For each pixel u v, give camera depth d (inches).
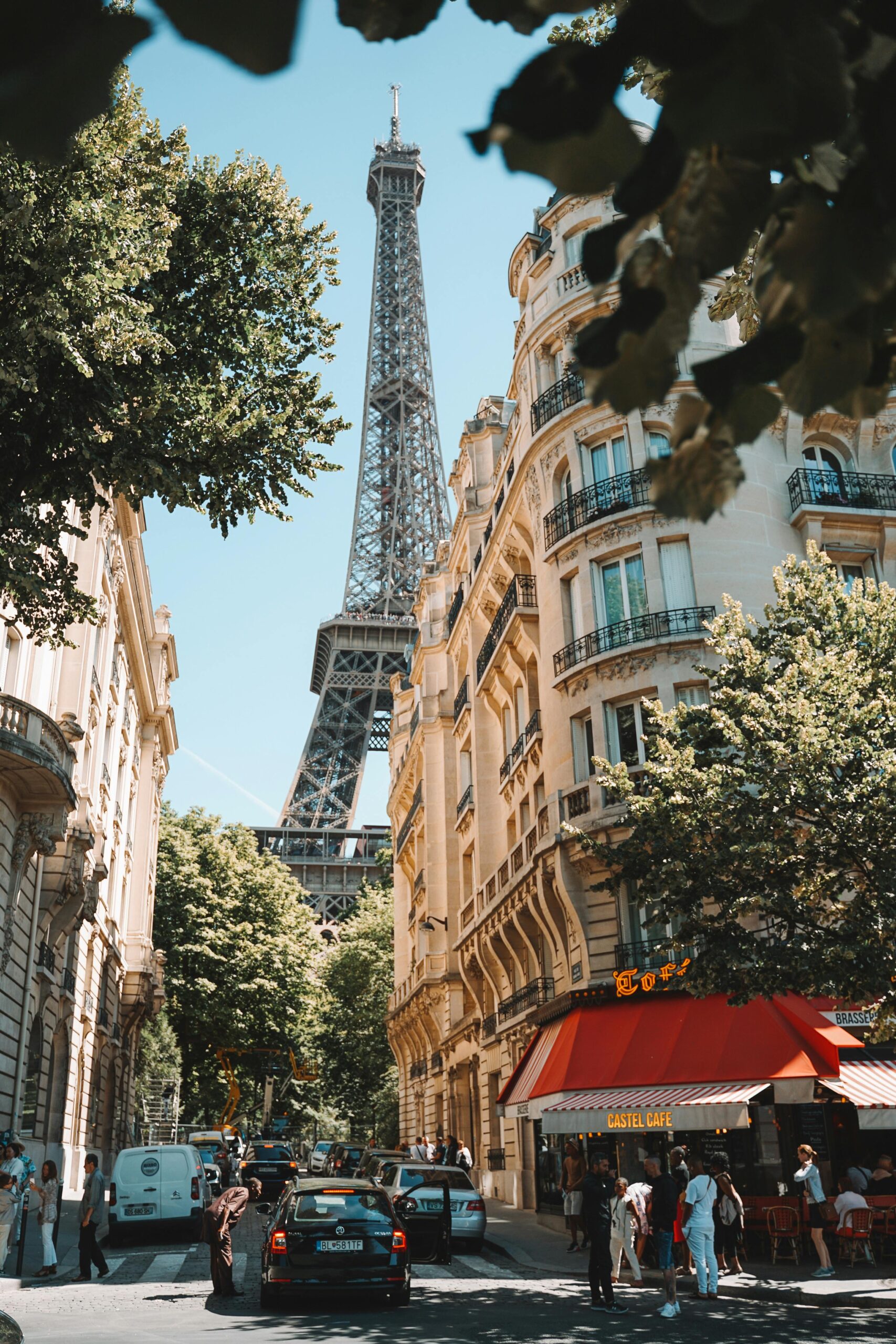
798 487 1141.7
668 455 72.0
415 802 2399.1
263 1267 630.5
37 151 51.1
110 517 1502.2
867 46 61.1
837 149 65.2
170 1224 1022.4
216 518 697.6
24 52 49.2
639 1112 872.3
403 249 6161.4
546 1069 1047.0
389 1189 924.6
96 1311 623.5
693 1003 967.6
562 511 1223.5
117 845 1924.2
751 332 310.0
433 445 5669.3
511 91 55.9
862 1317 572.1
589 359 65.2
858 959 708.0
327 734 4835.1
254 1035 2495.1
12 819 1005.2
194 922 2474.2
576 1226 935.0
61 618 644.7
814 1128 901.2
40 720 999.0
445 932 2021.4
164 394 625.6
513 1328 543.2
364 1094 3159.5
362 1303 639.1
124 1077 2187.5
